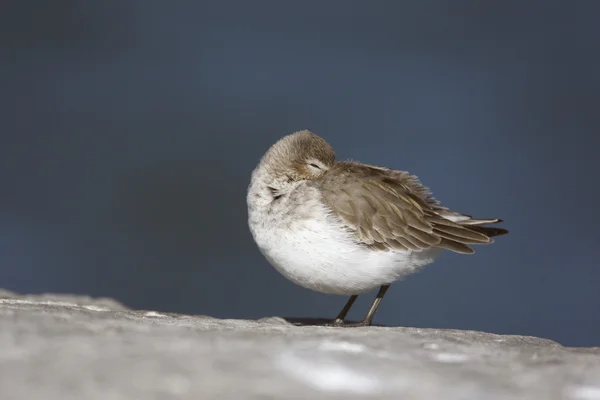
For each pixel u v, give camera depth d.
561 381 4.87
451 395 4.53
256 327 6.18
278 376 4.59
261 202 8.36
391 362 5.03
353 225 8.08
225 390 4.34
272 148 8.77
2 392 4.17
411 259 8.29
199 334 5.47
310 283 8.25
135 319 6.22
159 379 4.43
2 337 5.03
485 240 8.29
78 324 5.54
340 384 4.59
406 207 8.30
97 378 4.39
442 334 6.36
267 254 8.34
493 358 5.36
